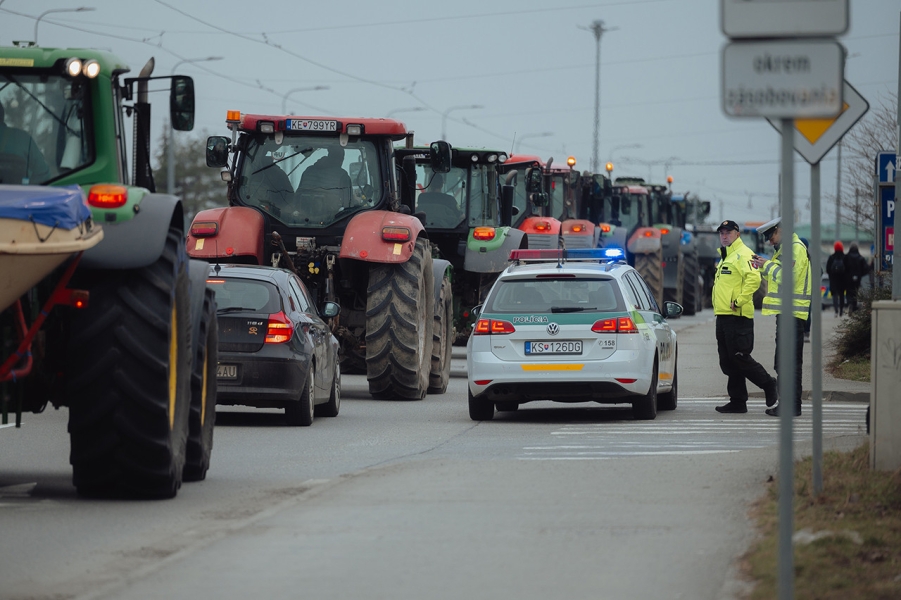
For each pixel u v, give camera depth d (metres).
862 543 26.55
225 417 57.75
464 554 27.05
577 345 54.09
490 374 54.50
